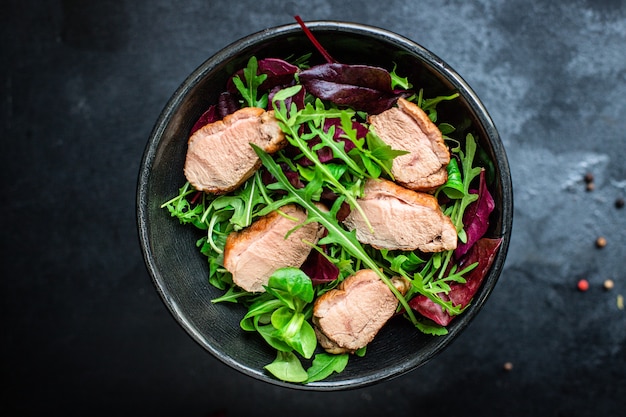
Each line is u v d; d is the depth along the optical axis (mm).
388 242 533
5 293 674
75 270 673
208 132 527
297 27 509
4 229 671
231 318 553
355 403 681
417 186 531
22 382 681
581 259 658
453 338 532
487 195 529
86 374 681
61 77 660
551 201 655
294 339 527
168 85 656
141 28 654
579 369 664
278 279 515
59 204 668
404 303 536
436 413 675
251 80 521
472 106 510
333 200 530
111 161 664
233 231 541
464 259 539
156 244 524
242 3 649
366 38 511
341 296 536
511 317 664
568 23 647
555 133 651
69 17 657
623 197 653
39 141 664
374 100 524
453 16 646
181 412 682
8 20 658
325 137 512
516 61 647
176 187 544
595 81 647
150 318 677
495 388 671
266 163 515
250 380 683
